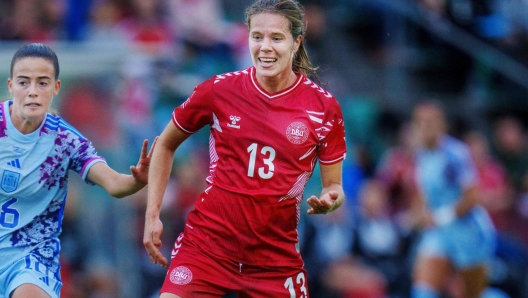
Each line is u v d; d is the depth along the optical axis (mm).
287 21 15438
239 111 15727
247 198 15531
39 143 16250
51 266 16328
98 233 30531
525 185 41562
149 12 39469
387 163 38625
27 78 15680
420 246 30734
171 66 37688
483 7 47531
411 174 37094
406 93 46094
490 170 40812
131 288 31172
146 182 16422
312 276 31469
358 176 38656
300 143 15648
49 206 16438
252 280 15891
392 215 36375
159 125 35531
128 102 33438
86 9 38031
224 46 41812
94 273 30172
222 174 15758
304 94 15906
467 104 46094
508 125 45188
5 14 36875
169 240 32406
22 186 16094
